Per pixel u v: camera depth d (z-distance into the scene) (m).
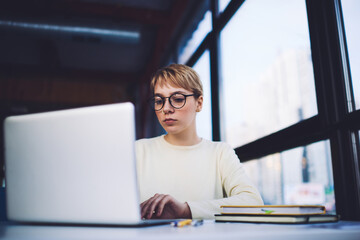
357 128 1.29
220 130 2.65
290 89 6.91
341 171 1.33
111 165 0.62
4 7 4.09
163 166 1.29
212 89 2.79
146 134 5.81
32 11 4.19
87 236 0.46
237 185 1.16
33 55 5.63
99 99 6.27
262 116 5.76
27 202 0.68
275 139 1.76
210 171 1.30
